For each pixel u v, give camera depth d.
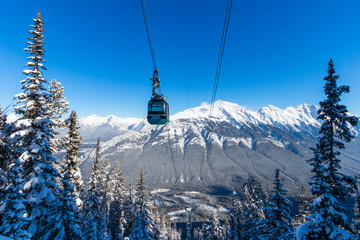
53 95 25.19
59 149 24.64
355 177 13.80
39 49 19.28
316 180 14.44
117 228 45.06
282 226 21.11
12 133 17.98
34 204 17.81
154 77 17.16
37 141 17.88
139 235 34.28
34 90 18.42
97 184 33.88
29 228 17.41
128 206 47.06
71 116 28.02
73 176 27.05
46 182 17.94
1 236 13.88
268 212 22.59
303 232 13.70
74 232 19.36
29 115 18.36
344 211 13.43
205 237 48.69
